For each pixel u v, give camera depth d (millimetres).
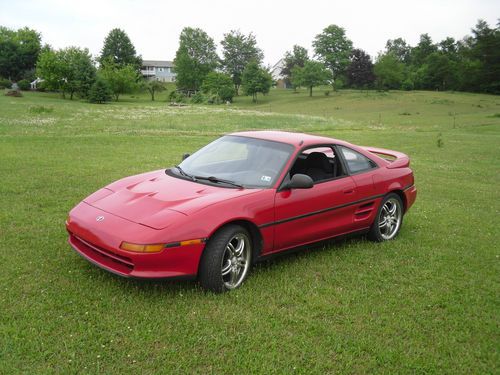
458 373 3469
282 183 5004
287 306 4328
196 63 144250
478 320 4273
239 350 3533
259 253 4836
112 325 3740
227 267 4508
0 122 27016
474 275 5367
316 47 138250
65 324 3729
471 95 104000
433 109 75375
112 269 4176
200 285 4523
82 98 95875
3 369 3104
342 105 92875
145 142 17594
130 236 4059
